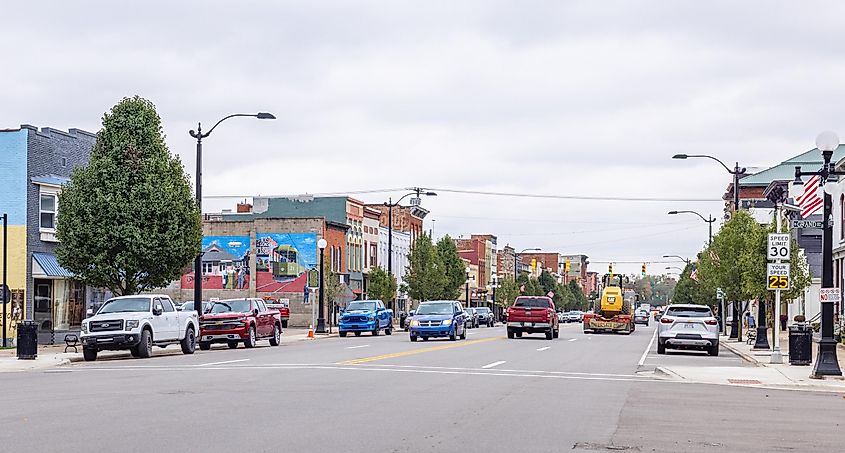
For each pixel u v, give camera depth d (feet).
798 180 108.68
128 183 112.98
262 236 247.70
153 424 42.01
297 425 42.19
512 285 378.94
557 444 38.70
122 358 100.89
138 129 114.42
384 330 185.47
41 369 83.51
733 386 70.44
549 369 82.33
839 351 116.78
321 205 266.16
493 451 36.45
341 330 174.70
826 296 75.72
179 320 106.93
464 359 93.20
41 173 127.34
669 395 61.26
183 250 115.55
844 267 156.87
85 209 111.96
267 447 35.96
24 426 41.16
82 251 112.27
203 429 40.52
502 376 73.10
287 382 63.93
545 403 53.88
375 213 290.35
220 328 119.14
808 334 90.02
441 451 36.11
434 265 263.90
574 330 240.32
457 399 54.75
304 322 242.99
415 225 333.42
